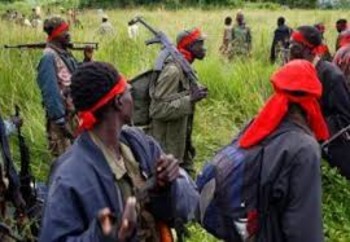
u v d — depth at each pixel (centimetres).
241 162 412
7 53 1103
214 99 1112
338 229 711
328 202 753
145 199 314
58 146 727
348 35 863
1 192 463
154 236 325
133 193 321
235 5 5031
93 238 285
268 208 404
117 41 1453
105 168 317
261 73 1165
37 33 1345
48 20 724
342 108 721
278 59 1488
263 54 1778
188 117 769
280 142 403
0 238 452
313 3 5016
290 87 407
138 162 330
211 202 423
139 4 4959
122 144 329
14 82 1004
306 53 674
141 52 1354
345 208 755
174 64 735
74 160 315
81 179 310
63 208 305
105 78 315
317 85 412
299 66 412
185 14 3300
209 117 1045
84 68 316
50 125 729
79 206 308
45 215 307
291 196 395
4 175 466
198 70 1162
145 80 741
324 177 779
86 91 313
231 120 1062
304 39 670
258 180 407
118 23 2977
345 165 736
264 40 1891
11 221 468
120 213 299
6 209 469
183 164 784
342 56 850
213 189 421
